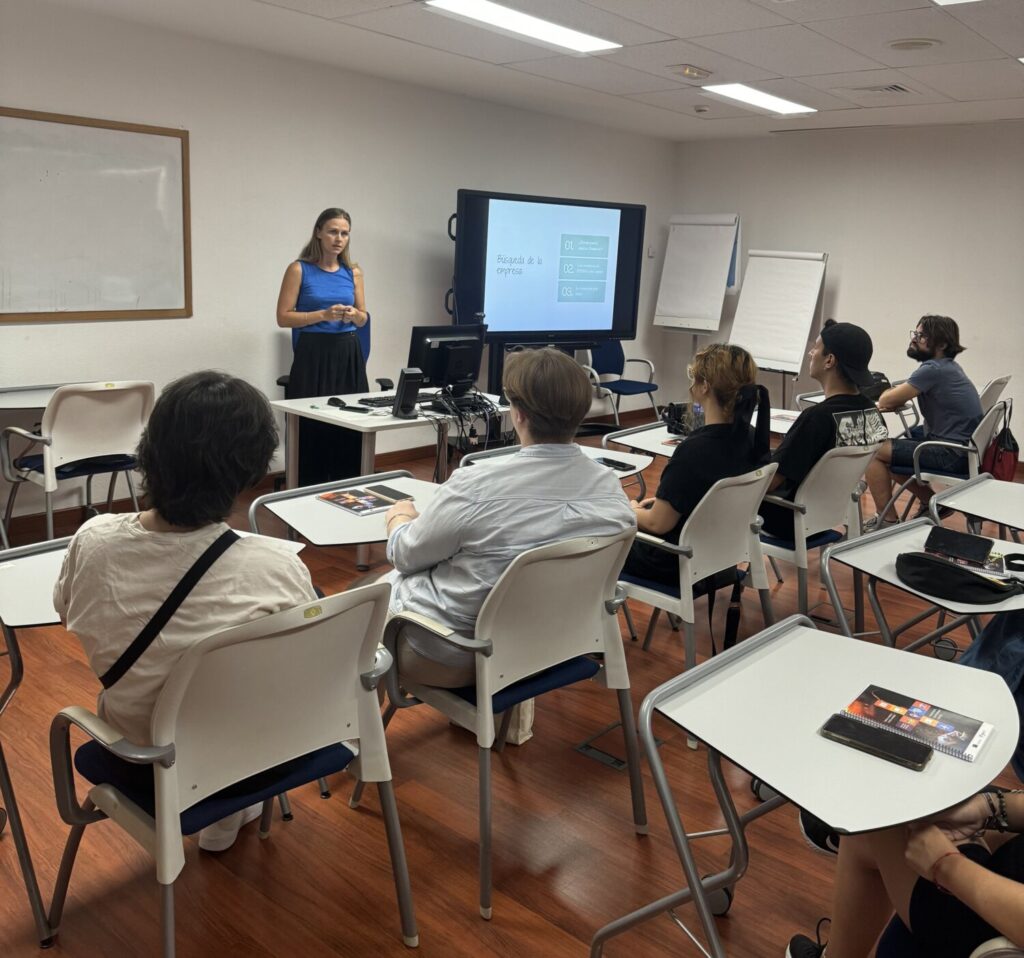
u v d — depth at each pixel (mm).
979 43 4051
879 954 1334
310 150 5191
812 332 7414
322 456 4734
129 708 1365
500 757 2490
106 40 4223
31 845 2029
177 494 1297
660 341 8258
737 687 1438
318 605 1396
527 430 1918
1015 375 6500
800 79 5008
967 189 6496
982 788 1185
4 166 3992
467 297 5992
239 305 5027
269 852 2051
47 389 4188
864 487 4168
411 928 1771
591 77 5223
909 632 3416
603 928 1662
